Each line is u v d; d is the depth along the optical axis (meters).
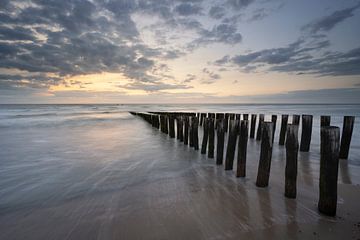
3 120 23.11
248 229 3.08
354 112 38.16
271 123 4.45
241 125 5.11
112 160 7.07
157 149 8.77
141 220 3.37
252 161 6.74
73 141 10.70
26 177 5.48
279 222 3.24
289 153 4.00
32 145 9.67
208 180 5.09
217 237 2.92
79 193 4.47
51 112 39.97
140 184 4.93
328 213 3.40
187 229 3.11
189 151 8.38
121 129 15.77
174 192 4.43
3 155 7.81
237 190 4.45
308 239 2.85
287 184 4.06
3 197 4.32
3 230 3.19
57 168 6.22
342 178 5.37
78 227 3.23
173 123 11.78
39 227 3.25
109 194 4.39
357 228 3.07
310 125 8.04
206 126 7.75
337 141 3.32
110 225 3.26
